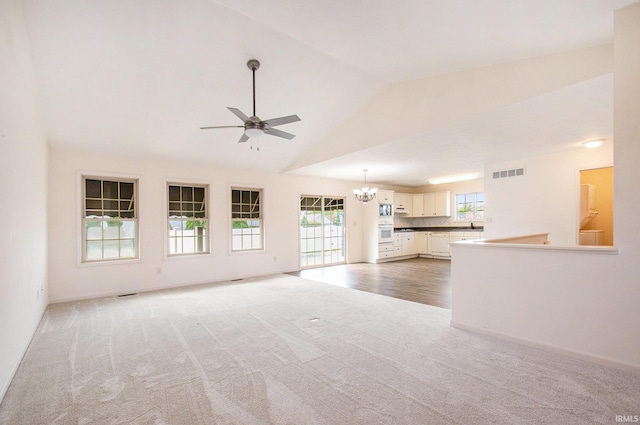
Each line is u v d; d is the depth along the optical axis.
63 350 2.82
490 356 2.62
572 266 2.59
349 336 3.09
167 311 4.02
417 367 2.43
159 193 5.46
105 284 4.91
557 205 5.34
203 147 5.32
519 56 2.97
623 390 2.06
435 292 5.01
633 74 2.21
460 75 3.54
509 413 1.83
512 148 4.96
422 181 8.71
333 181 8.13
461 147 4.83
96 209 4.98
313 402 1.97
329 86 4.26
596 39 2.54
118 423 1.78
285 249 7.09
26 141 2.94
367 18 2.36
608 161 4.81
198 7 2.83
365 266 7.89
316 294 4.89
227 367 2.46
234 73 3.74
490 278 3.09
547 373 2.31
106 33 2.96
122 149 4.93
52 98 3.65
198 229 5.96
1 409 1.93
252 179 6.61
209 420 1.80
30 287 3.09
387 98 4.45
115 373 2.38
